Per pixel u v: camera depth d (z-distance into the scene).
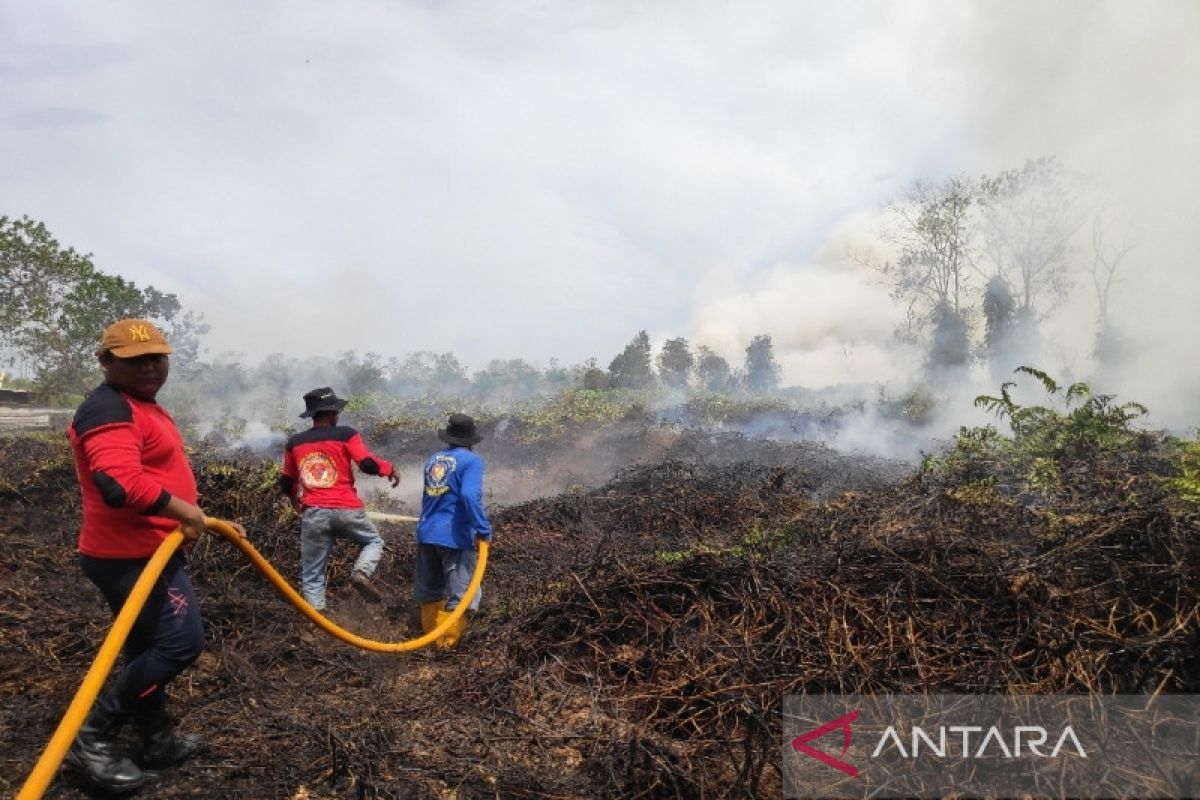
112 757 3.09
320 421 5.64
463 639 5.08
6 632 4.31
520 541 7.34
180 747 3.32
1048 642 3.68
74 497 7.18
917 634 3.92
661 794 3.28
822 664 3.86
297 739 3.55
